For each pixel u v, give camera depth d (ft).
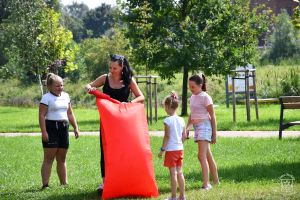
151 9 111.45
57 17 150.92
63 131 39.32
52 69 153.28
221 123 87.35
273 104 131.95
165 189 36.47
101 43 211.82
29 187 40.24
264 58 212.43
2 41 190.19
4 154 61.98
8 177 46.85
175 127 32.89
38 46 151.33
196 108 36.09
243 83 136.36
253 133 75.15
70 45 203.62
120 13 114.11
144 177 33.47
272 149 56.34
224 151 56.24
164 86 170.19
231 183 37.01
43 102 38.75
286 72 163.53
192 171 44.29
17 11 151.94
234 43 114.32
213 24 113.29
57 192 36.52
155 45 111.24
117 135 33.96
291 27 214.48
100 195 35.14
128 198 33.27
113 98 36.32
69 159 56.29
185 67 114.21
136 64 113.29
